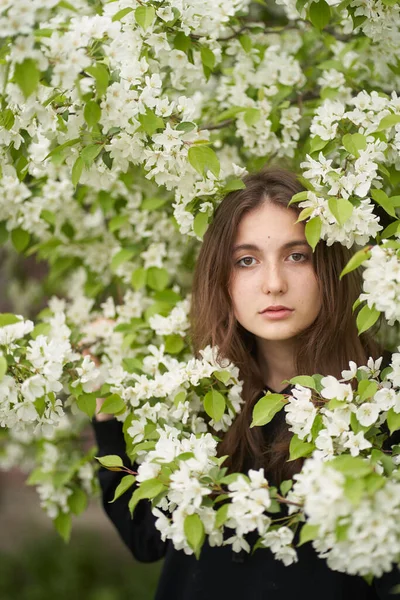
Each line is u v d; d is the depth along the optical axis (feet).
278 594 5.79
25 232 7.68
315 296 5.95
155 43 5.89
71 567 14.29
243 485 4.62
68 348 6.07
